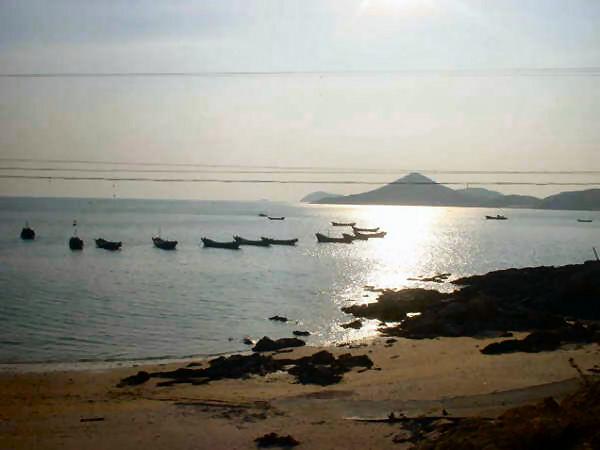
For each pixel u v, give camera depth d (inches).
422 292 2581.2
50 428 1127.6
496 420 956.6
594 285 2290.8
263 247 5782.5
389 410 1182.3
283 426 1122.0
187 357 1782.7
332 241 6451.8
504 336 1892.2
